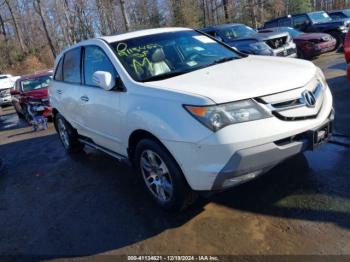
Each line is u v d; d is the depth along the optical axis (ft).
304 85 10.93
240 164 9.74
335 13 55.11
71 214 13.47
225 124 9.70
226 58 14.57
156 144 11.34
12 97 39.04
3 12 159.02
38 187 16.76
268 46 35.99
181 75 12.57
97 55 14.94
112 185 15.33
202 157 9.97
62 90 18.52
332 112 11.89
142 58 13.67
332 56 40.98
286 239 9.94
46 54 142.00
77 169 18.16
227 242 10.26
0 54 134.72
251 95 10.01
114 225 12.12
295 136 10.43
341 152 14.46
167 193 11.91
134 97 12.16
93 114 15.05
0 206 15.38
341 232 9.84
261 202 11.89
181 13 111.55
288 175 13.24
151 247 10.64
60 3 136.56
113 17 126.52
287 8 119.14
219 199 12.48
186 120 10.14
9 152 24.49
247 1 106.22
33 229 12.91
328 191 11.81
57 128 21.48
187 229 11.18
